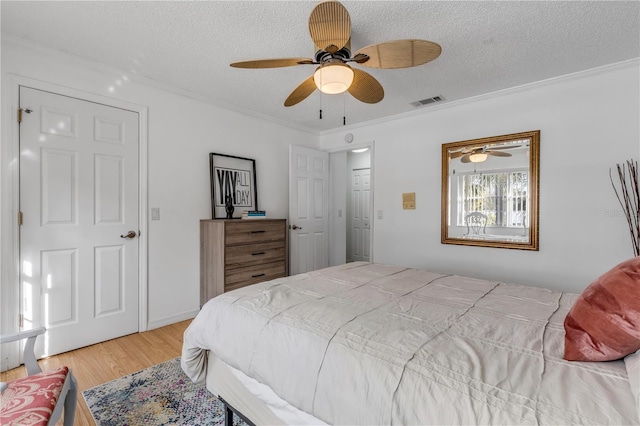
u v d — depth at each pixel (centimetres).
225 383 147
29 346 131
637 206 227
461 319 125
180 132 293
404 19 179
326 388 98
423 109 336
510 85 273
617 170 236
